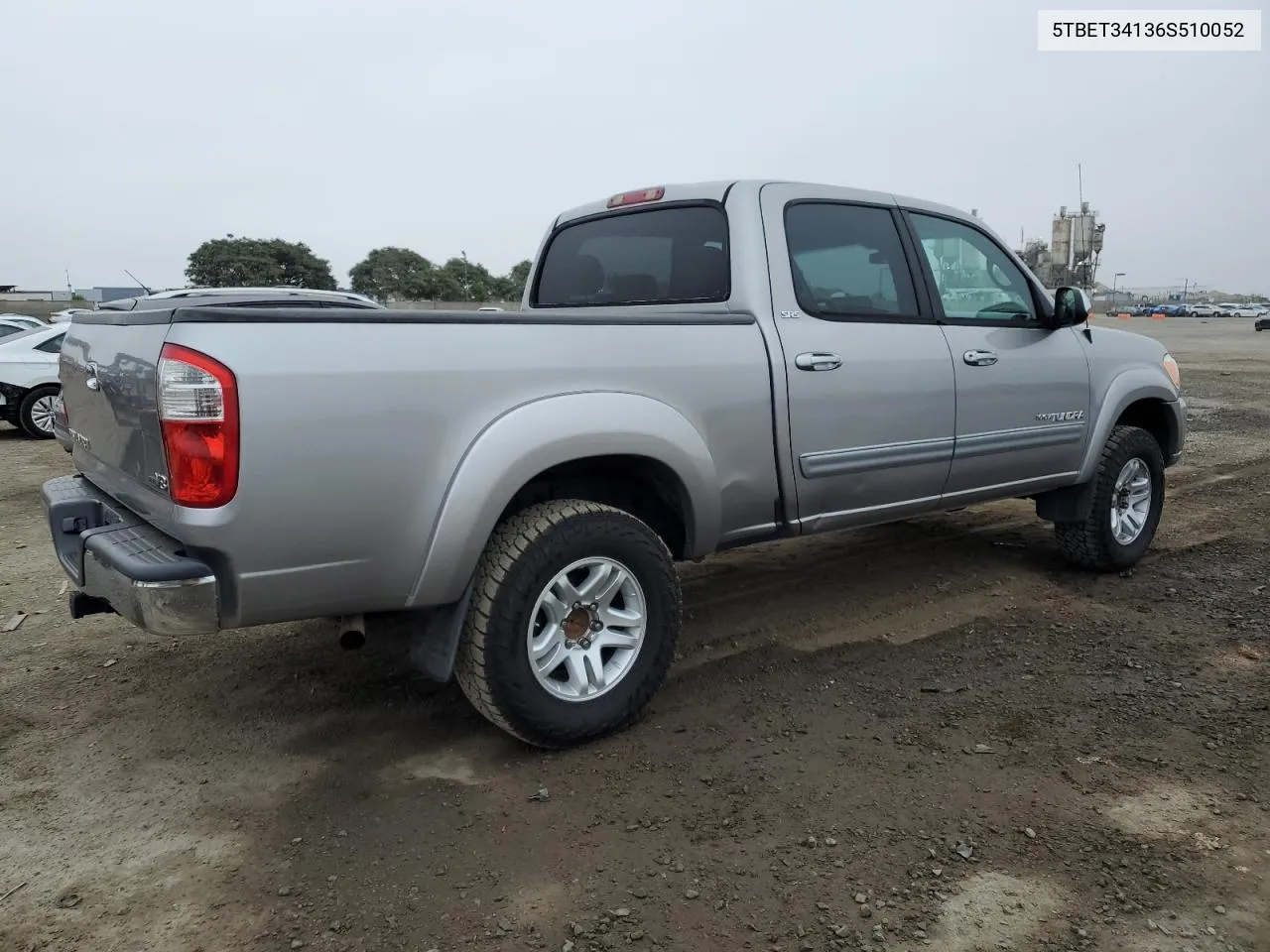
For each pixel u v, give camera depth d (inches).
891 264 165.5
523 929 91.6
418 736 133.0
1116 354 202.5
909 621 177.0
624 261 169.0
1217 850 102.7
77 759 127.3
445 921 93.0
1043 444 184.7
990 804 112.1
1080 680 147.8
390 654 162.2
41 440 454.9
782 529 149.7
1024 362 180.7
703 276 153.3
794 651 162.7
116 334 115.0
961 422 169.9
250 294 261.3
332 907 95.4
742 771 121.2
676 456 130.0
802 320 149.3
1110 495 197.6
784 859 102.0
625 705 129.6
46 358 455.5
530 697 120.2
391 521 109.2
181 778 122.0
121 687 150.0
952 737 129.4
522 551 117.7
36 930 92.8
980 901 94.4
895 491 162.9
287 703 143.9
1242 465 341.7
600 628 128.0
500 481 113.7
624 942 89.4
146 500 109.0
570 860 102.8
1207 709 136.9
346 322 105.8
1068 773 119.2
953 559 218.5
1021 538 237.9
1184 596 189.0
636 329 129.7
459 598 117.6
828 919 92.0
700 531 137.6
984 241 184.2
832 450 151.6
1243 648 160.1
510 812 112.6
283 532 102.9
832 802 113.1
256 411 99.2
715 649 163.9
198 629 102.2
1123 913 92.6
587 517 123.1
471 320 114.7
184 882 100.3
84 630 175.9
